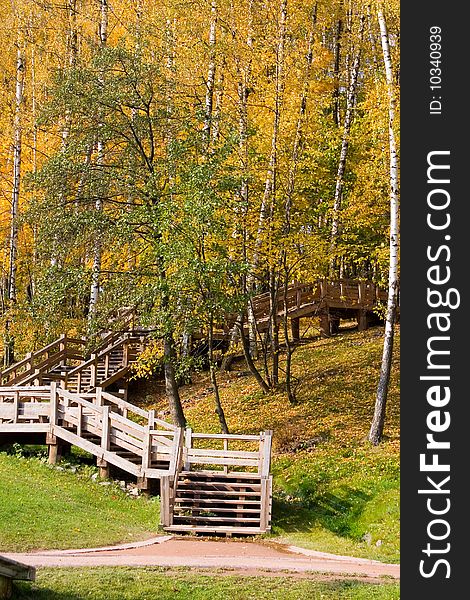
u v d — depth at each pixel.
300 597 9.71
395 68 22.17
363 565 12.75
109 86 22.25
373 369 25.23
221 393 26.08
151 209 21.62
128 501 17.81
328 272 27.98
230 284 21.20
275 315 24.83
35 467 19.39
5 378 29.11
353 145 30.45
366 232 28.62
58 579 9.73
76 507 16.08
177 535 15.50
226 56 23.33
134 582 9.86
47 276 22.14
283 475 19.30
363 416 21.97
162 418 25.19
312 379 25.14
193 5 25.05
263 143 23.69
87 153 23.47
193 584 10.00
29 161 32.53
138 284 21.91
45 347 26.95
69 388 26.95
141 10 28.09
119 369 28.06
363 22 29.78
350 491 17.88
